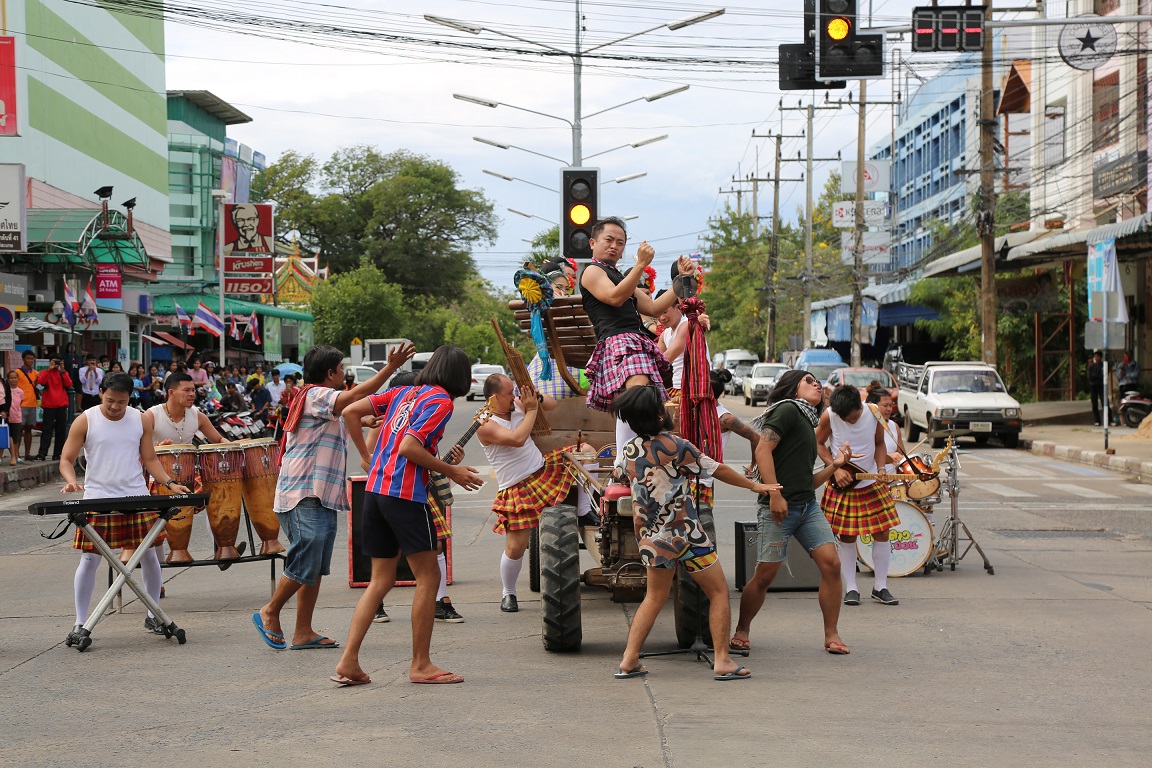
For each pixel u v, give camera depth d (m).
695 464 6.72
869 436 9.12
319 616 8.90
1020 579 10.31
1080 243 26.81
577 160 28.78
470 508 15.91
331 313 74.31
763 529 7.33
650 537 6.66
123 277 34.12
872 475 9.08
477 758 5.28
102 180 37.84
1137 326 31.75
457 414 38.81
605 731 5.70
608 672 6.97
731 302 70.19
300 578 7.55
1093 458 21.67
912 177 61.66
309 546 7.51
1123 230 24.20
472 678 6.83
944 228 45.16
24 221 23.67
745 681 6.72
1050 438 25.59
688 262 7.29
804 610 8.96
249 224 50.22
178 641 7.93
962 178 50.16
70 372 25.17
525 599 9.54
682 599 7.38
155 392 29.20
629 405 6.58
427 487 6.66
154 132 44.19
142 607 9.42
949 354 39.50
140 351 41.81
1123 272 32.03
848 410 8.97
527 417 8.07
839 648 7.43
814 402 7.51
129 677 6.94
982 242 29.38
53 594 10.10
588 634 8.12
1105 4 31.92
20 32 30.73
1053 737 5.60
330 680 6.77
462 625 8.48
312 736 5.65
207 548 12.90
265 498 9.11
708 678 6.80
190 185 57.41
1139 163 28.44
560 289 8.46
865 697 6.36
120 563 7.86
